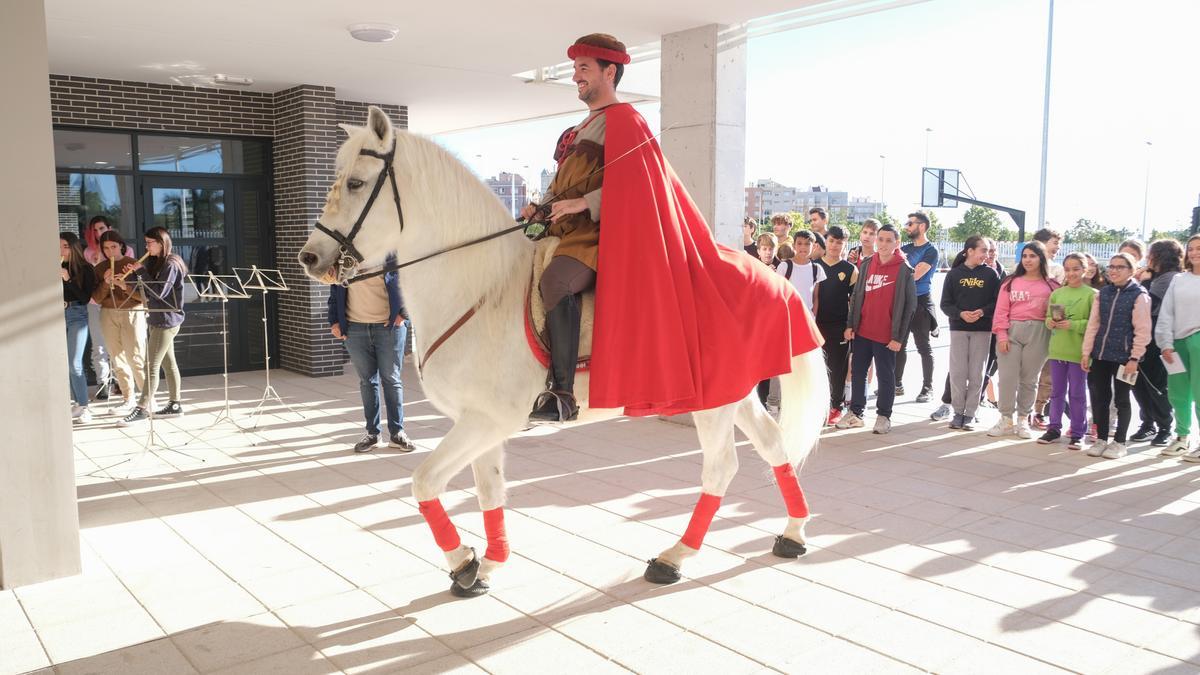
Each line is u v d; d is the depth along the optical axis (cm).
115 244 751
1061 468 589
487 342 325
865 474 571
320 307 1014
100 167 957
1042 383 752
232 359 1060
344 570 400
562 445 661
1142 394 677
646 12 686
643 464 601
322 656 314
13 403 371
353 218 311
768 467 597
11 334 368
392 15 700
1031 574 393
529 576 392
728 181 739
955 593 371
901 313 684
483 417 333
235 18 707
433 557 418
